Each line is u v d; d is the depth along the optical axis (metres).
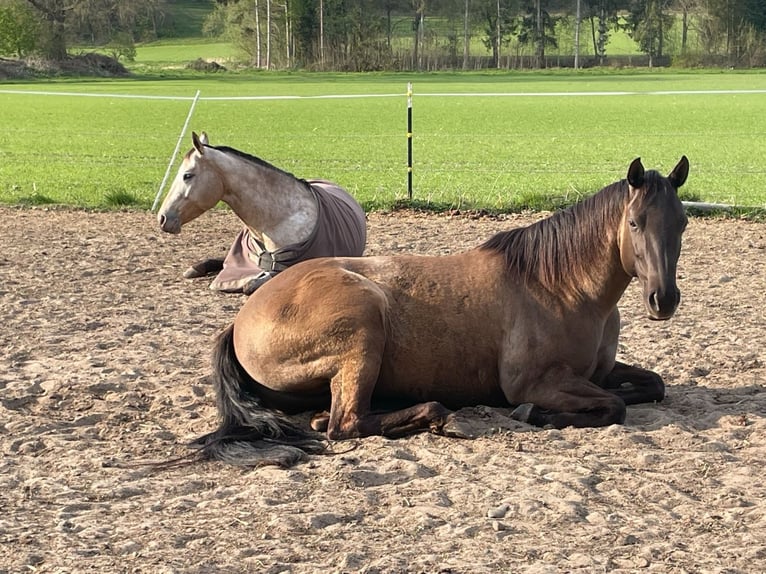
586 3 94.12
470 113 40.34
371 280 5.75
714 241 12.30
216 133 30.69
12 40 70.31
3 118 36.72
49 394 6.45
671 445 5.38
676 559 4.01
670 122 35.00
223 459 5.26
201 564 4.02
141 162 22.67
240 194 9.37
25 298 9.43
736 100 48.06
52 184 18.44
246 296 9.62
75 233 13.13
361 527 4.38
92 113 39.69
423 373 5.74
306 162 22.28
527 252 5.77
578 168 20.84
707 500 4.66
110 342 7.85
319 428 5.72
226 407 5.60
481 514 4.49
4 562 4.06
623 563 3.98
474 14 93.00
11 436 5.71
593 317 5.70
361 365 5.44
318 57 85.19
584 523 4.38
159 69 82.88
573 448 5.33
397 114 39.88
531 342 5.64
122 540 4.27
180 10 126.25
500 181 18.50
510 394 5.75
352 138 28.75
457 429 5.46
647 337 7.98
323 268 5.73
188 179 9.44
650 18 90.69
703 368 7.05
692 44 92.50
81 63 71.81
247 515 4.52
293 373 5.61
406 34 95.69
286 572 3.94
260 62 87.44
